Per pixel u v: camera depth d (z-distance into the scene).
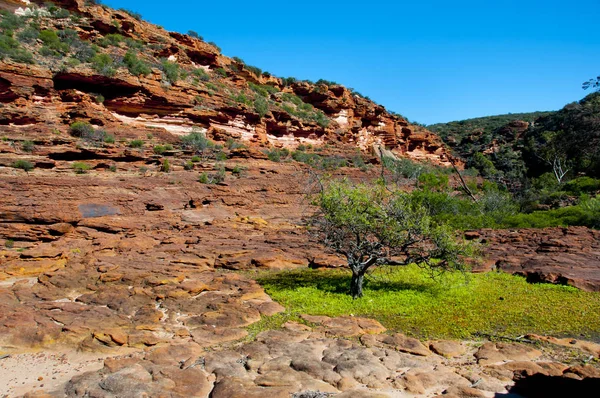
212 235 23.08
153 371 7.65
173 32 58.59
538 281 14.81
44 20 44.59
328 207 13.34
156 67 45.69
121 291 12.95
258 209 32.94
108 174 30.47
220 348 9.05
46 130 32.34
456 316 10.99
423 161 79.62
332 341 9.17
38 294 12.52
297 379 7.29
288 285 14.32
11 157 27.67
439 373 7.59
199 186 32.25
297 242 21.62
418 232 13.23
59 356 8.73
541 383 7.10
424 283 14.56
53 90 35.75
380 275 15.66
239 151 42.22
